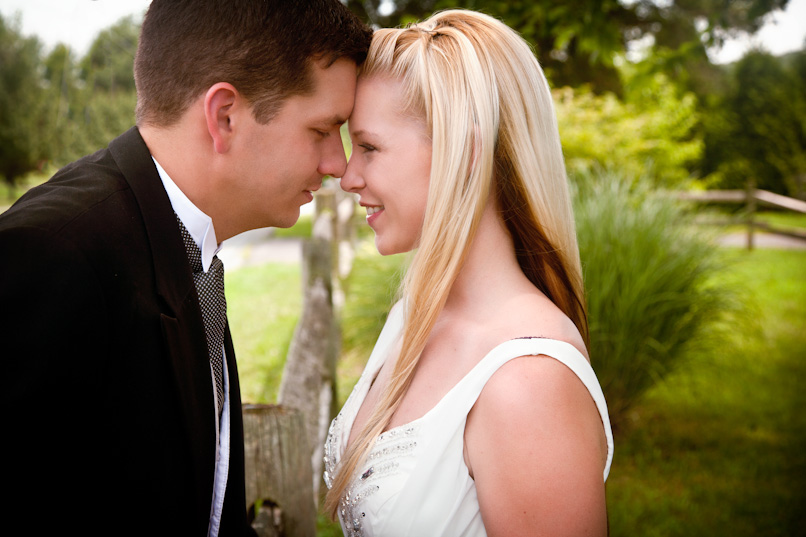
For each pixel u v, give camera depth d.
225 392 1.29
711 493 3.76
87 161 1.11
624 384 4.04
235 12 1.08
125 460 0.99
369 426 1.19
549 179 1.20
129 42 5.71
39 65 11.73
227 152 1.12
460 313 1.21
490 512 1.00
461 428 1.05
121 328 0.98
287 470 1.74
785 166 18.52
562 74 13.20
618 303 3.83
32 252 0.90
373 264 5.52
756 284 8.91
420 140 1.17
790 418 4.77
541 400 0.97
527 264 1.27
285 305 7.16
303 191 1.22
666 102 10.62
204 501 1.10
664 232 4.16
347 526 1.21
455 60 1.14
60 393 0.91
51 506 0.92
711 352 4.62
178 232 1.09
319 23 1.12
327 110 1.16
